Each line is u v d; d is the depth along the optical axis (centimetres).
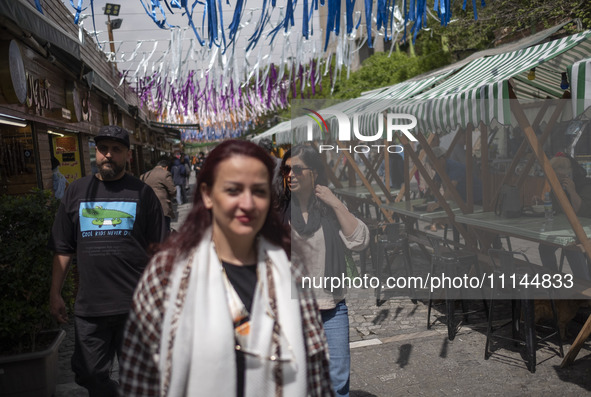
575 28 830
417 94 568
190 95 1016
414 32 423
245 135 2678
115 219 281
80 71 830
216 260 139
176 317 130
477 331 441
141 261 286
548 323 452
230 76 629
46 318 340
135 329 135
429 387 349
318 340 148
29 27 406
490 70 502
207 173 142
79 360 278
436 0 420
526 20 1029
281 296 143
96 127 1158
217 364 128
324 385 148
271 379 135
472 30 1141
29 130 701
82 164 1008
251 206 138
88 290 277
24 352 328
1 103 523
